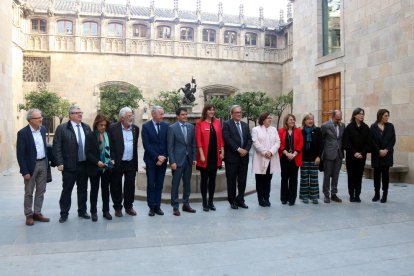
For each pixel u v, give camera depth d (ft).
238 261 15.61
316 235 19.42
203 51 112.88
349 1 48.21
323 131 28.04
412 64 37.29
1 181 41.22
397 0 39.45
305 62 60.29
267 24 120.98
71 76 103.50
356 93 46.96
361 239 18.66
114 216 24.03
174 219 23.11
